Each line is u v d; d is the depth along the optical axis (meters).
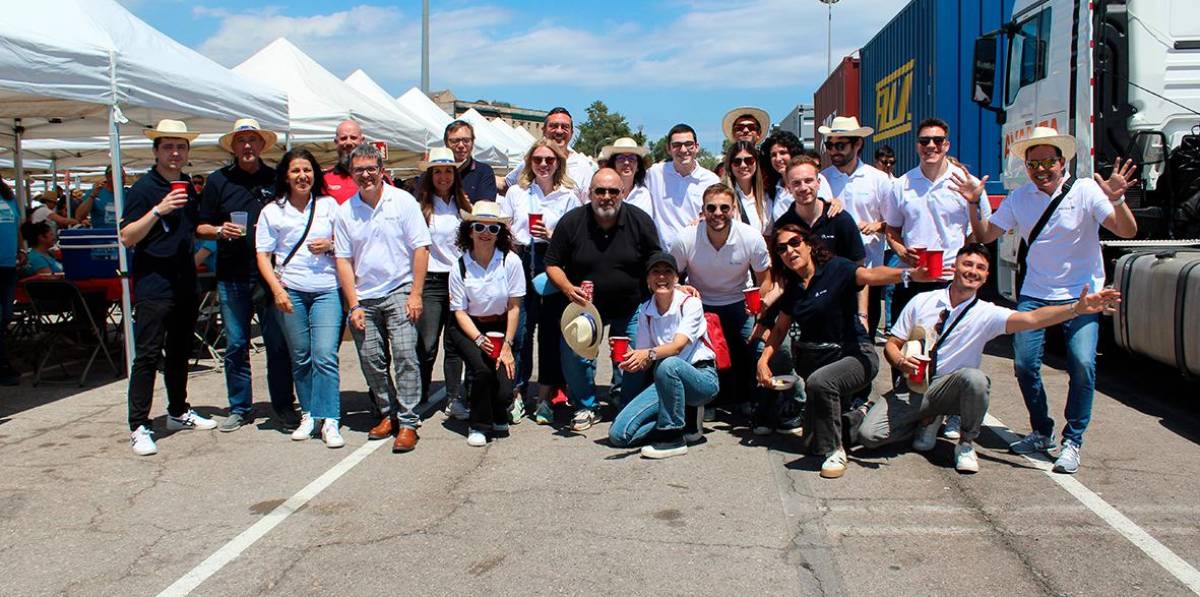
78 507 4.61
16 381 7.86
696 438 5.70
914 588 3.53
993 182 9.80
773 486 4.82
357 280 5.71
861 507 4.46
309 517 4.43
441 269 6.34
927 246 6.29
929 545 3.96
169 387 6.05
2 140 10.98
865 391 5.44
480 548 4.00
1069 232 4.98
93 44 6.77
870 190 6.79
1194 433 5.72
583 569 3.76
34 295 7.96
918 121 12.63
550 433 6.05
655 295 5.48
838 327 5.04
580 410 6.11
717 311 6.09
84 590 3.62
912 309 5.16
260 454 5.57
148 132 5.67
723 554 3.90
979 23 10.38
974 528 4.14
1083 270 5.04
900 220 6.53
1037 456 5.24
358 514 4.47
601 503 4.59
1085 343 4.88
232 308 6.10
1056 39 7.79
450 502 4.63
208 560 3.91
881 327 10.52
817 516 4.35
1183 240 7.31
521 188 6.75
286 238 5.73
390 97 15.23
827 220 5.80
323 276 5.76
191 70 8.00
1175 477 4.82
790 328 5.82
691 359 5.49
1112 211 4.86
